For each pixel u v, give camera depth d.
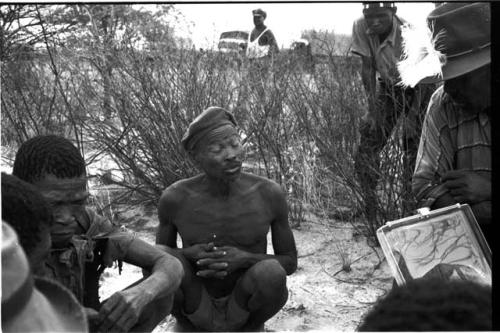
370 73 4.23
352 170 4.18
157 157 4.44
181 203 2.90
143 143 4.71
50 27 5.32
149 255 2.45
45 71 5.71
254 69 4.92
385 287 3.58
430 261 2.62
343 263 3.78
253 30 5.50
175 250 2.82
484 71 2.84
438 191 2.98
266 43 5.43
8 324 1.38
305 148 4.55
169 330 3.15
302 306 3.33
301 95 4.61
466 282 1.15
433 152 3.06
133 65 4.67
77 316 1.55
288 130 4.61
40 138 2.29
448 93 2.94
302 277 3.70
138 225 4.42
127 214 4.57
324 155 4.29
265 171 4.58
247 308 2.82
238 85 4.85
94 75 5.18
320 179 4.48
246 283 2.76
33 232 1.86
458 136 3.00
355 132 4.18
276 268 2.72
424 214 2.69
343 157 4.18
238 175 2.81
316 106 4.52
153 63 4.74
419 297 1.12
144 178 4.47
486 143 2.93
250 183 2.93
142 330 2.36
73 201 2.26
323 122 4.46
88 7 5.26
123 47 4.82
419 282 1.16
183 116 4.44
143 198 4.66
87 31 5.11
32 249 1.87
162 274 2.36
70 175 2.25
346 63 4.57
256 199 2.90
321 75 4.63
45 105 4.99
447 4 2.91
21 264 1.43
